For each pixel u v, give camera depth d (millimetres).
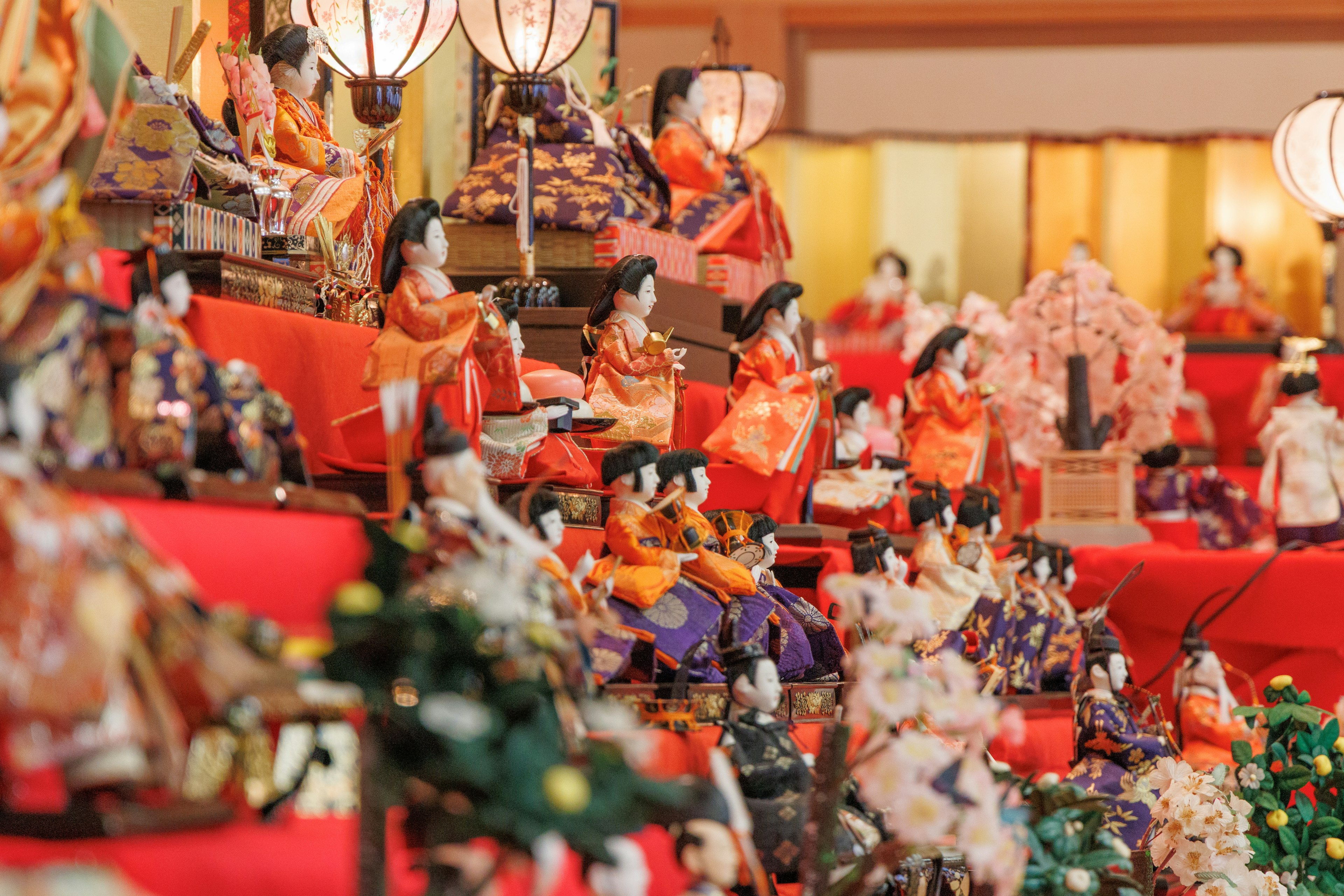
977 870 3676
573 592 4184
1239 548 9578
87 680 2623
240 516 3350
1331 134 8117
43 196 3332
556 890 3342
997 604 6762
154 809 2904
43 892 2236
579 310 6562
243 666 2754
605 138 7512
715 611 4684
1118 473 8727
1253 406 11500
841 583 3848
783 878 4422
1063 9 18172
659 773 4000
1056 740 6535
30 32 3680
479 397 4633
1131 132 17797
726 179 9203
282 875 2828
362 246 5922
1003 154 17875
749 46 18359
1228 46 18172
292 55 5902
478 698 2836
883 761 3648
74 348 3312
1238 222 17516
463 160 8891
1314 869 5617
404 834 2926
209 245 4879
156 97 4645
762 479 6598
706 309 7785
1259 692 7766
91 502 2879
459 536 3500
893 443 9375
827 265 17984
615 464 4734
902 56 18734
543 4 6473
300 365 4770
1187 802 5414
